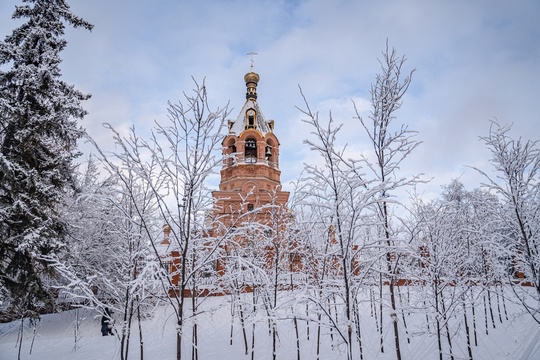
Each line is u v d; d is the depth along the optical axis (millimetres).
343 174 7410
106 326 15617
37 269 11625
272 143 34719
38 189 11672
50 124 12414
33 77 12219
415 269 11266
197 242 8719
